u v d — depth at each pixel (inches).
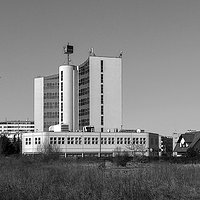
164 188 1362.0
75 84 7578.7
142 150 5329.7
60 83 7578.7
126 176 1485.0
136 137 6358.3
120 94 7337.6
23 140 6289.4
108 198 1155.9
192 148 3863.2
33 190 1229.7
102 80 7263.8
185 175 1610.5
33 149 6141.7
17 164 2325.3
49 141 6072.8
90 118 7150.6
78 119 7549.2
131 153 5295.3
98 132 6269.7
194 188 1391.5
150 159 3518.7
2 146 4820.4
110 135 6284.5
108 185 1293.1
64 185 1320.1
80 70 7568.9
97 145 6230.3
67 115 7455.7
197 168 1840.6
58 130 6471.5
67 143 6146.7
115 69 7322.8
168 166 1818.4
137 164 3034.0
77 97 7583.7
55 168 1845.5
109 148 6250.0
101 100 7229.3
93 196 1166.3
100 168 1897.1
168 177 1539.1
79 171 1638.8
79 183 1338.6
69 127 7140.8
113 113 7268.7
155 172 1626.5
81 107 7475.4
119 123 7283.5
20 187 1256.2
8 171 1756.9
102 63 7278.5
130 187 1255.5
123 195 1193.4
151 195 1239.5
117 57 7357.3
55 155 3243.1
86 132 6230.3
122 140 6309.1
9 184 1296.8
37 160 2790.4
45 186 1291.8
